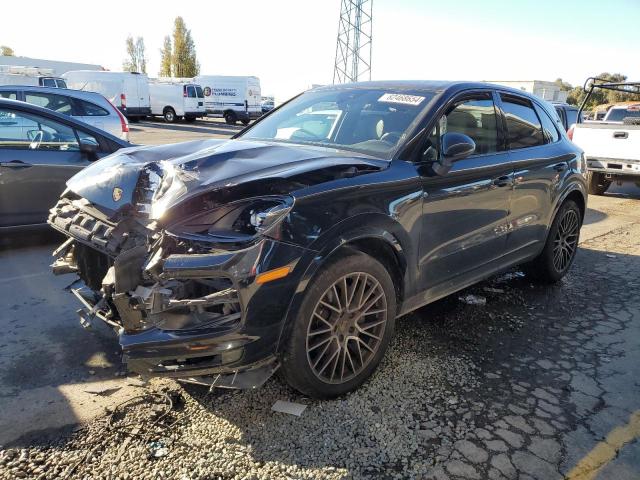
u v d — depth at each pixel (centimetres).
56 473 232
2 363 322
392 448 256
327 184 276
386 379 319
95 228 295
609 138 999
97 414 275
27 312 400
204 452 248
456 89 379
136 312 255
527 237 447
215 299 242
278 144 362
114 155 351
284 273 250
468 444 261
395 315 320
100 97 954
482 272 401
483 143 395
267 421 273
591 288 503
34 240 605
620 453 259
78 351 341
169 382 307
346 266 280
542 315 430
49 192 555
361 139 354
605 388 319
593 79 1100
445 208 343
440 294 364
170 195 265
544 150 459
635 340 388
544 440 267
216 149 333
